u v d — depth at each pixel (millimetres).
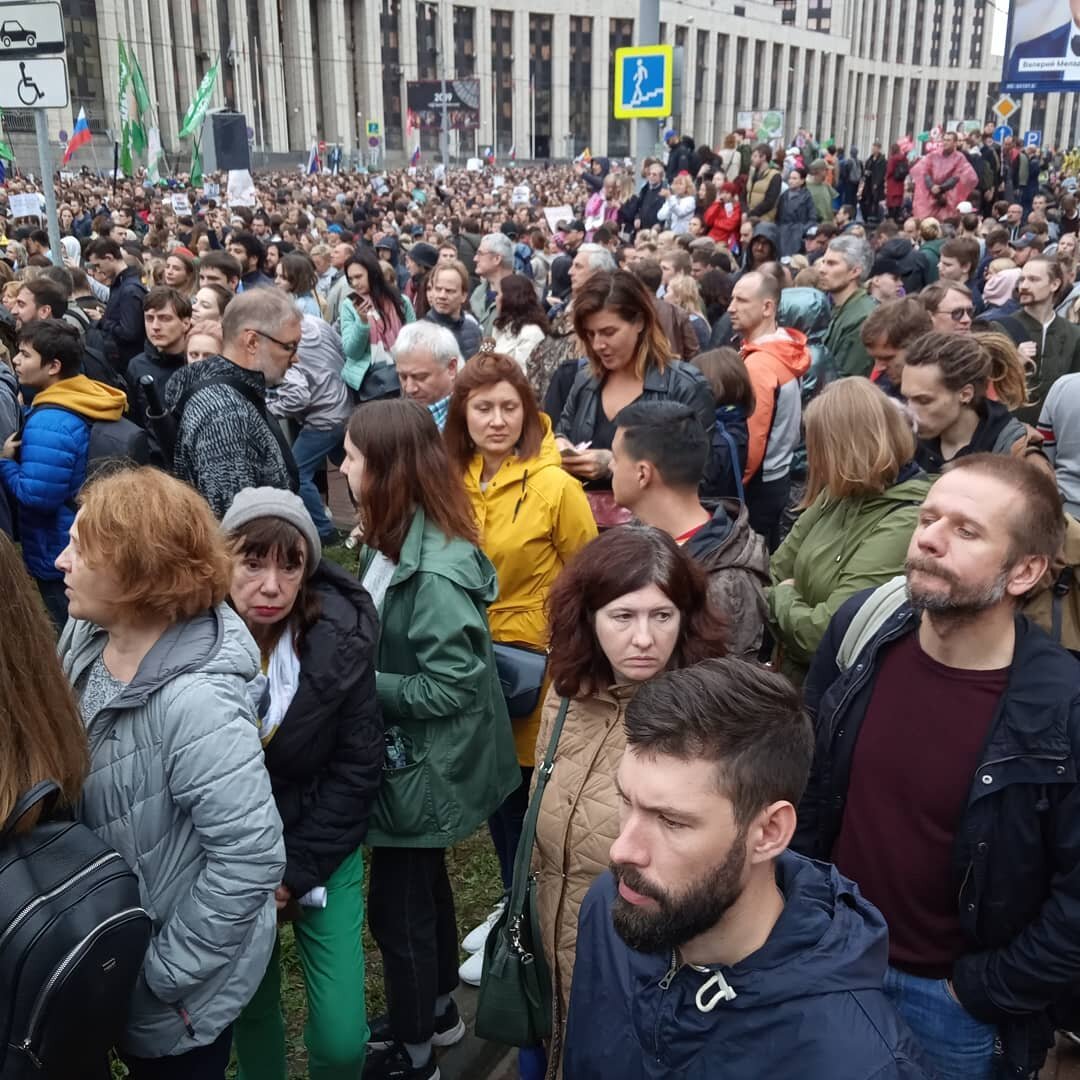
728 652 2213
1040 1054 2129
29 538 4508
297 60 66938
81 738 1890
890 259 8688
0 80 5375
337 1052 2520
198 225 15398
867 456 2836
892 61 118125
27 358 4363
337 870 2545
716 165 18031
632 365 4027
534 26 82750
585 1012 1702
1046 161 26688
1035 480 1977
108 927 1723
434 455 2719
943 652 2105
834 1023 1406
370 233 19156
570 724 2307
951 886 2088
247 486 3455
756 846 1414
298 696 2393
